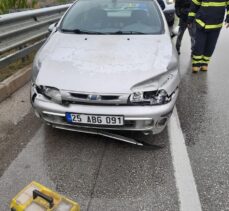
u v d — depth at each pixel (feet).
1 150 9.23
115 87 8.35
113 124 8.55
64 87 8.48
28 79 14.42
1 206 7.14
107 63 9.19
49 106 8.70
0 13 19.80
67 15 12.98
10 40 13.43
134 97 8.39
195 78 15.92
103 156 9.06
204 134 10.39
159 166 8.68
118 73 8.73
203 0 15.31
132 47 10.30
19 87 13.64
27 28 14.74
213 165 8.79
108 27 11.95
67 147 9.44
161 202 7.38
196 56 16.19
